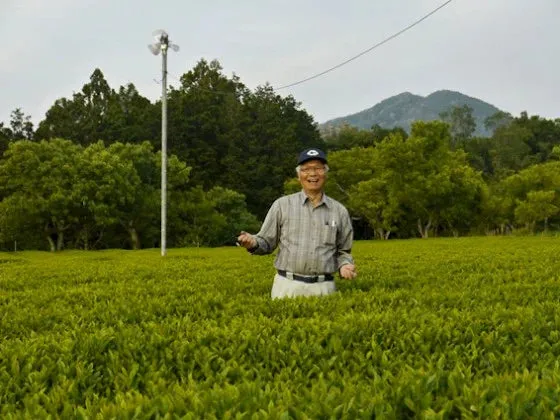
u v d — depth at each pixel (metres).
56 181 51.47
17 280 14.20
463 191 62.06
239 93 96.38
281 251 8.49
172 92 89.81
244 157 83.56
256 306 7.72
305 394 4.06
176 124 81.62
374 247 32.94
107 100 86.56
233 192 67.12
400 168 60.19
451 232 74.88
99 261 23.92
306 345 5.52
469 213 66.56
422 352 5.48
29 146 51.72
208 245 64.12
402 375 4.41
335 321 6.42
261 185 80.62
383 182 61.44
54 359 5.42
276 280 8.64
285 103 103.25
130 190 55.06
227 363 5.15
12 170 51.41
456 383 4.22
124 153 57.94
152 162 60.12
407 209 65.31
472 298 8.60
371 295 8.52
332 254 8.44
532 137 126.94
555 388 3.99
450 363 5.15
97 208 51.88
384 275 12.87
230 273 14.79
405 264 16.50
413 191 58.72
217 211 66.75
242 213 68.06
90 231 61.25
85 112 83.31
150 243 64.56
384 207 63.16
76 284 13.20
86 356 5.46
